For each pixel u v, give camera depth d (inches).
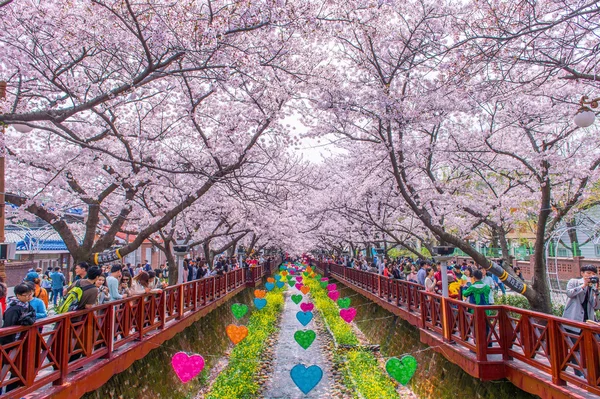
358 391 356.5
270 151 472.1
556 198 481.1
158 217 443.8
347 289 916.6
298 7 242.4
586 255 861.8
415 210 348.8
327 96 334.3
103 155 361.7
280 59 326.6
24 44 278.2
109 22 265.6
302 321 504.4
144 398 286.0
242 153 375.9
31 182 392.8
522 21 213.5
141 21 240.2
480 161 422.6
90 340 215.2
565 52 257.8
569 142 456.8
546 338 198.5
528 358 215.0
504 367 233.3
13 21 259.6
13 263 745.0
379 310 590.6
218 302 571.2
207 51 232.7
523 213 514.9
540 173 367.2
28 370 165.2
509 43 237.6
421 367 364.2
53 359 184.4
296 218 807.7
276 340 572.4
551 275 770.2
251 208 523.2
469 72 276.8
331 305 791.7
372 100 330.0
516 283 341.4
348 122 390.0
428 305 356.5
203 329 501.7
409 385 378.6
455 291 361.7
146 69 222.5
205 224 666.8
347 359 449.7
